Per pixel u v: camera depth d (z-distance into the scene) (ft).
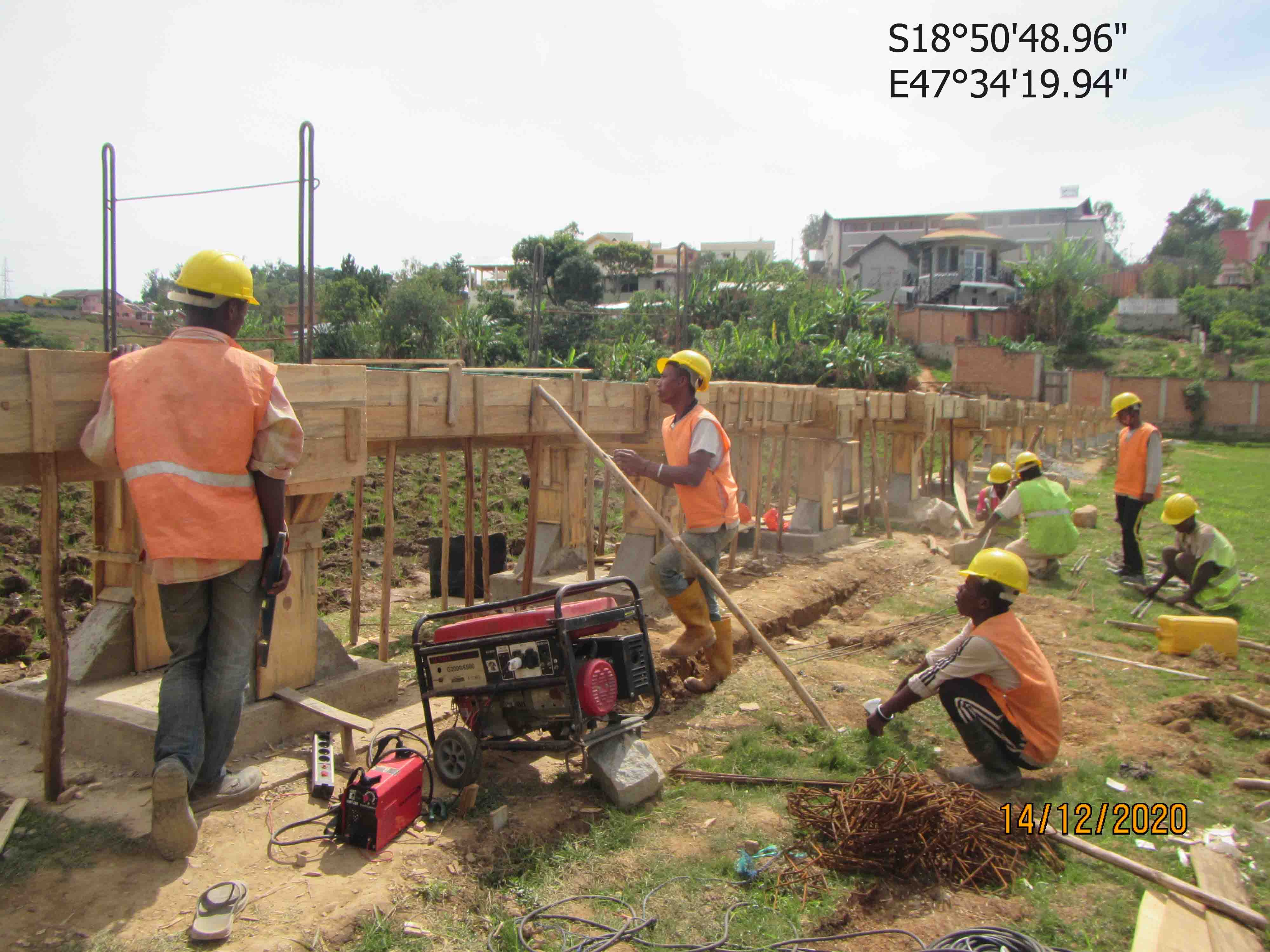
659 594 20.67
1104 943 10.18
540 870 11.25
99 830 11.50
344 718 13.73
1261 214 249.34
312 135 19.69
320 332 102.32
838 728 16.58
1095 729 16.90
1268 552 36.11
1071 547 30.37
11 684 15.72
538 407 21.03
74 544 29.99
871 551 34.45
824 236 234.17
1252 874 11.82
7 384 10.96
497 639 13.03
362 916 9.95
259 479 11.67
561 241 143.33
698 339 109.19
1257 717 17.39
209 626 11.85
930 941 10.05
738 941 10.02
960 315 146.82
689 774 14.26
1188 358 149.18
